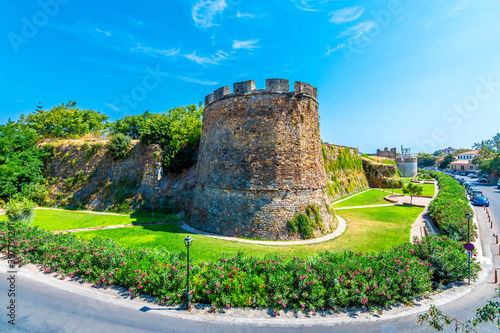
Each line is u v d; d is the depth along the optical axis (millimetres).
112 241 12812
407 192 28844
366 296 8930
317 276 9547
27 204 18344
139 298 9500
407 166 69000
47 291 9852
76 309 8727
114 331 7641
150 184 25266
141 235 16984
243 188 17156
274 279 9336
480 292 10328
